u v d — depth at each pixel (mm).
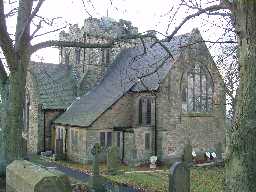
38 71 37156
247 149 6648
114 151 24469
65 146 32406
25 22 12680
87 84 37000
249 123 6645
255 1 6691
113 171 24281
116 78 34156
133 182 21219
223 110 33312
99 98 33031
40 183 7797
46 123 34719
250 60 6742
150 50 32500
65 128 32562
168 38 12297
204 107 32469
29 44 13453
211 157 31938
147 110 30766
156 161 29266
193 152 31016
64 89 37062
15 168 9703
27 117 36750
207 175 23641
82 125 29688
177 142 30641
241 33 6898
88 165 28641
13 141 13219
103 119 29984
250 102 6695
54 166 27641
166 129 30047
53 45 13797
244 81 6812
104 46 14062
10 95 13328
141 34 13617
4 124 13875
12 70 13219
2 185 11938
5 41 12688
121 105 30859
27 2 13094
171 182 14820
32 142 35312
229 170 6898
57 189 7945
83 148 29641
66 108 35531
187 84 31359
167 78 30094
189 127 31406
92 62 36875
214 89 32438
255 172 6609
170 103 30344
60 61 41656
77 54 38844
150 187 19750
